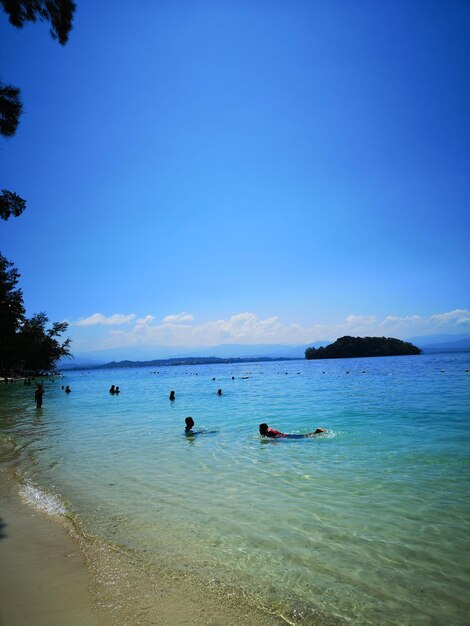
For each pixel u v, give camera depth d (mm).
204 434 14586
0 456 11977
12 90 10750
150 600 4082
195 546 5328
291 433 13828
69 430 16953
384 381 38625
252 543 5363
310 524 5914
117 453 11734
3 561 5020
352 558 4863
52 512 6875
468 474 8031
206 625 3662
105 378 92562
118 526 6125
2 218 20094
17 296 66188
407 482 7676
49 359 98625
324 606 3926
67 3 9438
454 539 5262
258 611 3871
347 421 15719
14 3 9375
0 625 3670
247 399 27984
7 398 38656
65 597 4152
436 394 24297
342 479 8078
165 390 43531
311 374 63406
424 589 4164
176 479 8703
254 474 8836
